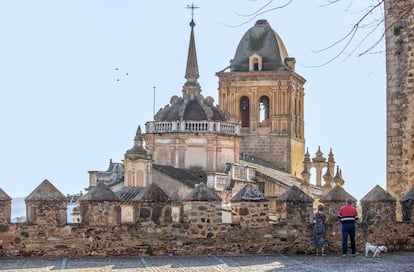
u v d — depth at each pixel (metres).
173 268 30.05
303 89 122.31
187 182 77.62
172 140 84.38
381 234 36.38
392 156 44.38
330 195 36.97
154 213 35.16
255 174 95.12
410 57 43.56
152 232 34.81
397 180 44.12
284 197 36.09
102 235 34.41
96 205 34.66
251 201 35.59
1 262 31.77
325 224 35.91
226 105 115.12
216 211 35.31
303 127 121.62
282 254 35.38
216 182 78.81
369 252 35.44
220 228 35.31
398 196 44.00
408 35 43.59
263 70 115.00
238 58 117.38
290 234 35.69
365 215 36.75
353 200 35.03
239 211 35.62
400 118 44.06
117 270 29.41
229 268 30.05
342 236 35.09
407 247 36.84
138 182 76.56
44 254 34.00
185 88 87.94
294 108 116.44
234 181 83.56
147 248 34.72
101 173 81.44
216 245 35.22
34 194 34.09
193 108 86.06
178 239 34.97
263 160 113.56
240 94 114.94
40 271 29.00
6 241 33.75
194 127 84.75
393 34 44.12
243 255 34.97
